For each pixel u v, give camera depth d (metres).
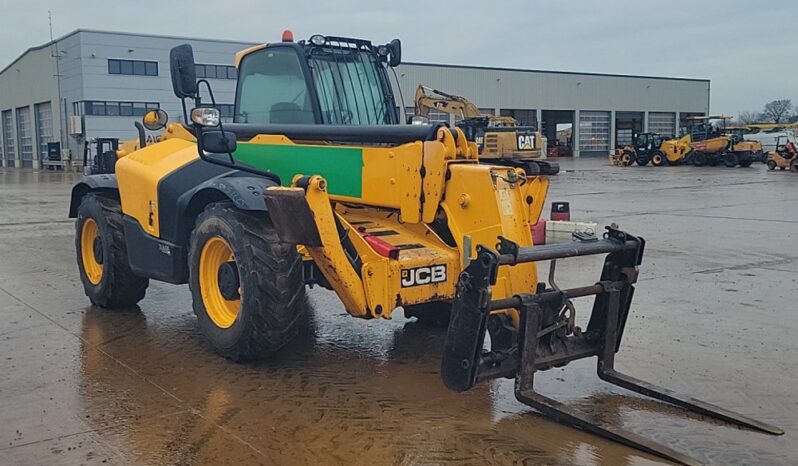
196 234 5.21
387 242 4.74
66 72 41.69
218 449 3.78
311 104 5.58
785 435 3.98
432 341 5.68
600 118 56.91
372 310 4.57
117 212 6.52
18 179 33.19
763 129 43.16
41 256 9.80
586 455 3.72
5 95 52.78
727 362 5.19
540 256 4.04
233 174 5.46
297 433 3.97
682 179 28.23
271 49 5.82
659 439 3.91
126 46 40.31
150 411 4.28
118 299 6.55
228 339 4.99
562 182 26.89
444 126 4.80
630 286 4.56
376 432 3.98
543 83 53.75
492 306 3.95
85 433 3.98
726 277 8.25
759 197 19.56
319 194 4.39
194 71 5.52
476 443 3.85
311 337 5.77
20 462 3.63
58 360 5.21
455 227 4.75
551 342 4.32
